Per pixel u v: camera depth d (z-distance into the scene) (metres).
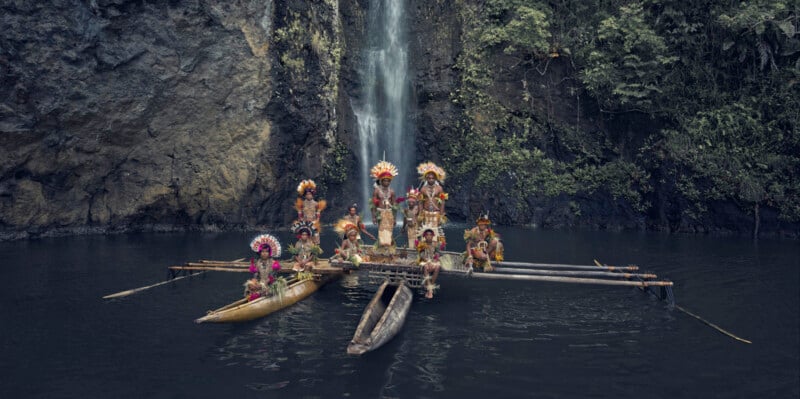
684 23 20.00
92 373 5.63
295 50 20.72
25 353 6.23
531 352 6.37
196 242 16.61
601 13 21.83
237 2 19.48
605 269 10.98
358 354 6.24
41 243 16.11
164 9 18.64
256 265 8.47
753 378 5.55
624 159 21.80
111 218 19.28
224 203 20.47
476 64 23.59
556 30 22.98
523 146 23.42
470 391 5.18
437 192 10.89
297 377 5.52
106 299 8.94
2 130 16.22
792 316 8.02
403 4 24.92
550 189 22.58
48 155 17.50
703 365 5.94
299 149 21.53
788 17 18.38
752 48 19.41
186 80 19.27
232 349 6.43
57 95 17.17
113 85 18.19
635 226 21.38
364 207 24.52
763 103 19.30
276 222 21.55
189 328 7.32
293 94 20.86
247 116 20.27
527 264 10.86
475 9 23.67
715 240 17.48
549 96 23.09
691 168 19.91
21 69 16.47
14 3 16.23
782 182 18.52
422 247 9.12
